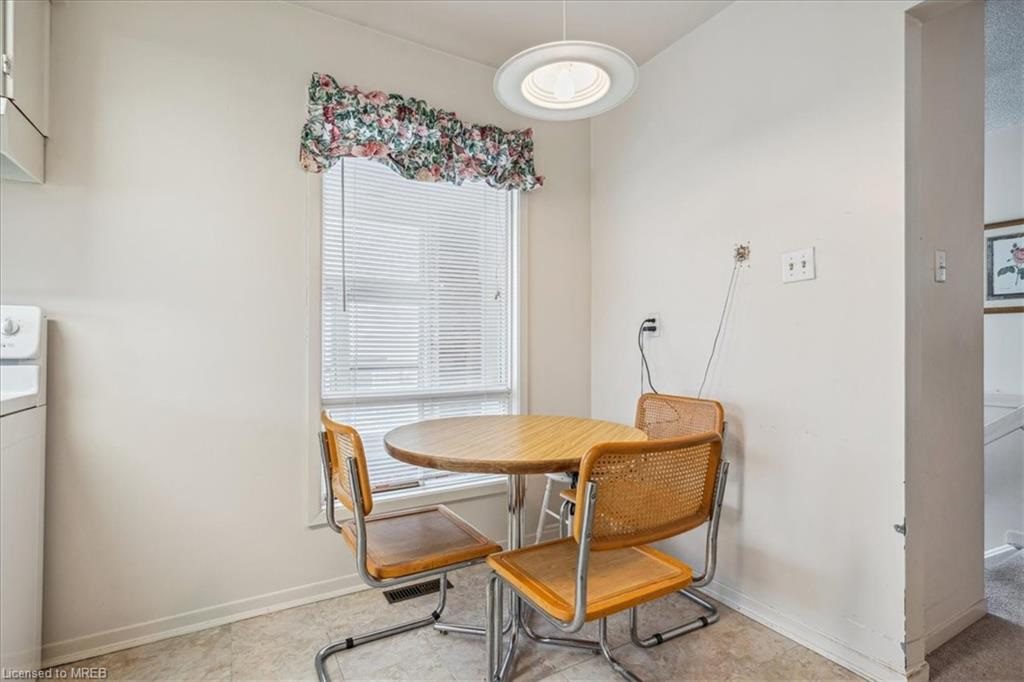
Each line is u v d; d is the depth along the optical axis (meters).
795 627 1.84
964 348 1.88
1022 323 2.89
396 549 1.50
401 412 2.41
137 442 1.81
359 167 2.29
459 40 2.38
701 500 1.29
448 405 2.54
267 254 2.04
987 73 2.56
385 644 1.79
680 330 2.36
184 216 1.89
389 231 2.36
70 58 1.72
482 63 2.56
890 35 1.59
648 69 2.54
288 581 2.07
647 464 1.14
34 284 1.67
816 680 1.61
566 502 2.13
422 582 2.26
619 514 1.13
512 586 1.29
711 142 2.21
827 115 1.76
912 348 1.56
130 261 1.80
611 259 2.77
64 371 1.70
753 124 2.02
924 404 1.73
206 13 1.94
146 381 1.83
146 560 1.82
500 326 2.68
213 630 1.88
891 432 1.58
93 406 1.75
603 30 2.30
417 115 2.29
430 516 1.80
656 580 1.27
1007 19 2.15
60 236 1.70
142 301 1.82
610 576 1.29
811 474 1.80
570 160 2.85
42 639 1.65
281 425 2.06
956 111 1.83
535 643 1.79
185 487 1.89
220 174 1.96
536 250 2.73
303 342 2.11
